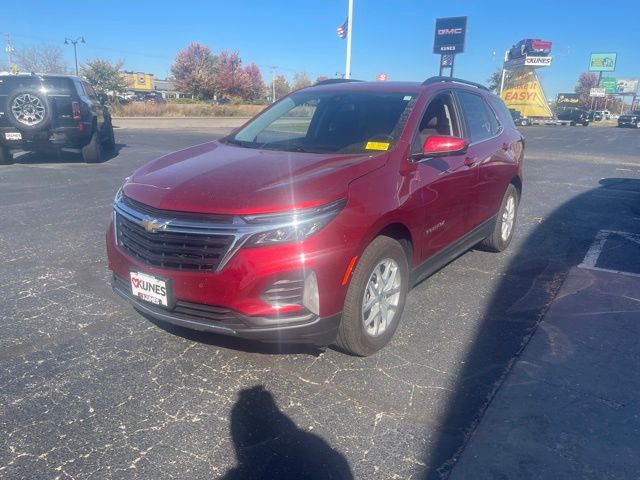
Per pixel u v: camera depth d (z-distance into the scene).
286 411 2.96
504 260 5.71
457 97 4.84
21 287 4.62
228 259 2.91
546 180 11.82
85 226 6.65
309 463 2.55
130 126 27.84
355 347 3.38
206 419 2.88
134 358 3.48
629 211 8.38
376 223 3.24
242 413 2.93
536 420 2.91
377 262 3.37
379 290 3.52
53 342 3.67
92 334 3.80
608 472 2.53
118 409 2.95
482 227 5.19
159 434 2.75
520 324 4.11
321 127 4.27
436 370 3.41
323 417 2.91
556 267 5.49
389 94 4.44
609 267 5.50
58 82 11.40
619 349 3.72
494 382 3.28
